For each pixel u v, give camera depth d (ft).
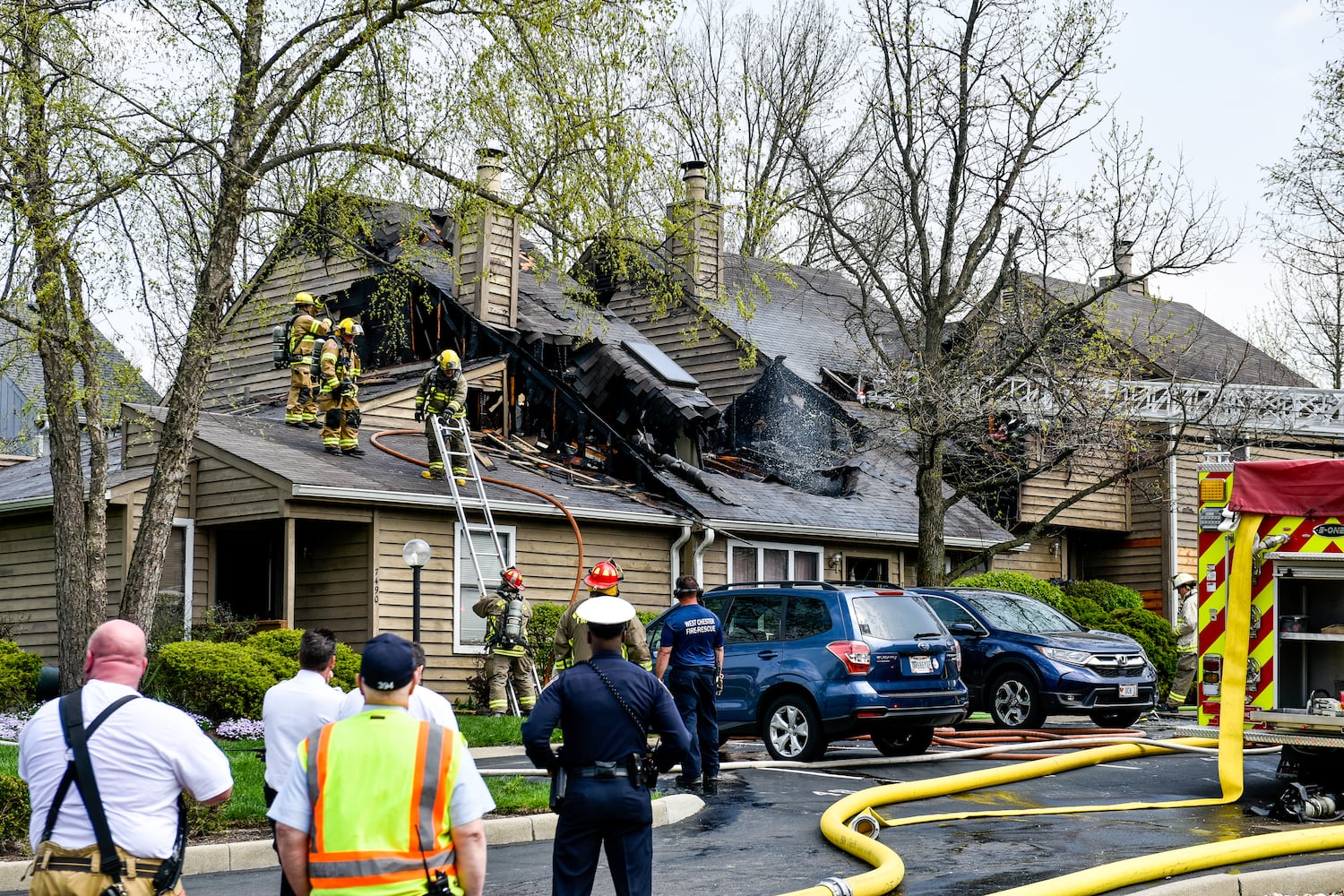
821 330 102.06
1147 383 91.61
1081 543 97.30
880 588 46.34
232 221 45.37
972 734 51.26
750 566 75.36
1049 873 27.53
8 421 117.39
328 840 13.56
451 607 62.59
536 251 51.37
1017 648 55.36
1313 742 35.58
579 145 47.78
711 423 80.94
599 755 20.62
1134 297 116.78
